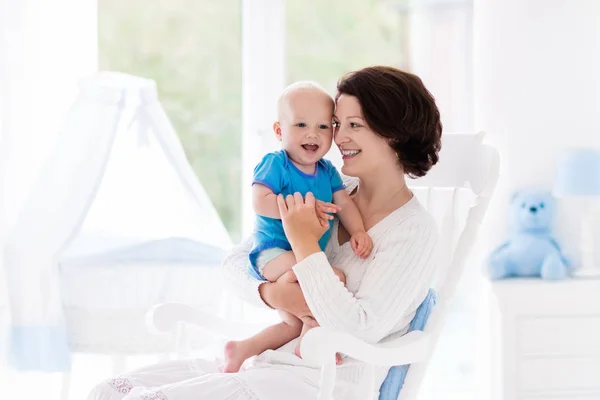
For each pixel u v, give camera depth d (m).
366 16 3.30
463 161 2.04
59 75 2.96
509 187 3.09
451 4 3.26
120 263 2.43
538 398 2.78
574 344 2.78
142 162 2.74
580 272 2.90
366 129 1.78
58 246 2.45
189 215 2.75
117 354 2.44
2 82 2.89
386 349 1.68
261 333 1.88
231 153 3.30
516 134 3.09
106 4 3.21
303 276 1.71
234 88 3.28
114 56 3.22
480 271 3.03
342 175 2.11
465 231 1.91
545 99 3.08
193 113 3.28
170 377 1.87
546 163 3.10
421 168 1.85
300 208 1.76
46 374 2.91
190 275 2.48
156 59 3.25
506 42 3.08
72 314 2.43
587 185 2.86
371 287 1.73
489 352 2.90
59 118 2.96
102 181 2.71
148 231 2.69
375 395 1.81
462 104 3.28
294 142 1.86
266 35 3.24
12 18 2.89
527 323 2.76
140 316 2.44
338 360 1.76
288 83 3.28
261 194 1.85
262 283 1.87
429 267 1.78
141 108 2.74
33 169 2.92
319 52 3.29
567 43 3.08
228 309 2.59
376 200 1.86
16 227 2.50
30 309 2.42
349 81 1.80
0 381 2.82
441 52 3.27
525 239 2.92
